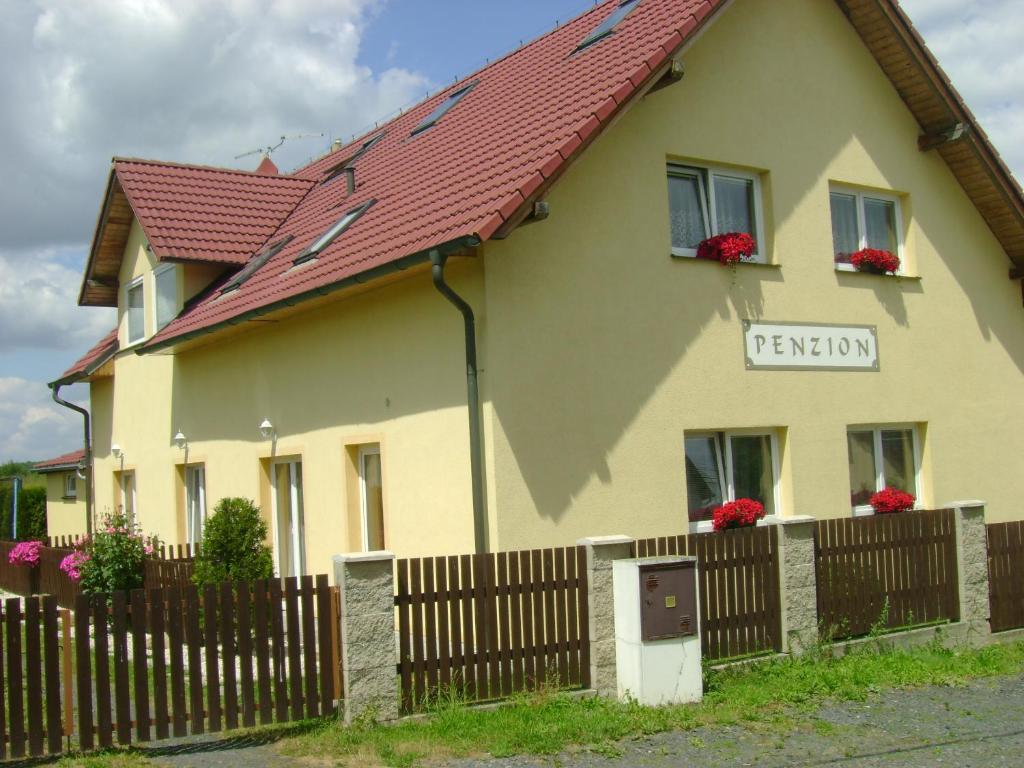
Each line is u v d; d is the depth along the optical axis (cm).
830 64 1309
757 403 1166
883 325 1319
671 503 1073
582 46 1339
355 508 1184
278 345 1334
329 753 692
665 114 1127
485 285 965
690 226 1170
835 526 1021
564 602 834
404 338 1079
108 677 698
